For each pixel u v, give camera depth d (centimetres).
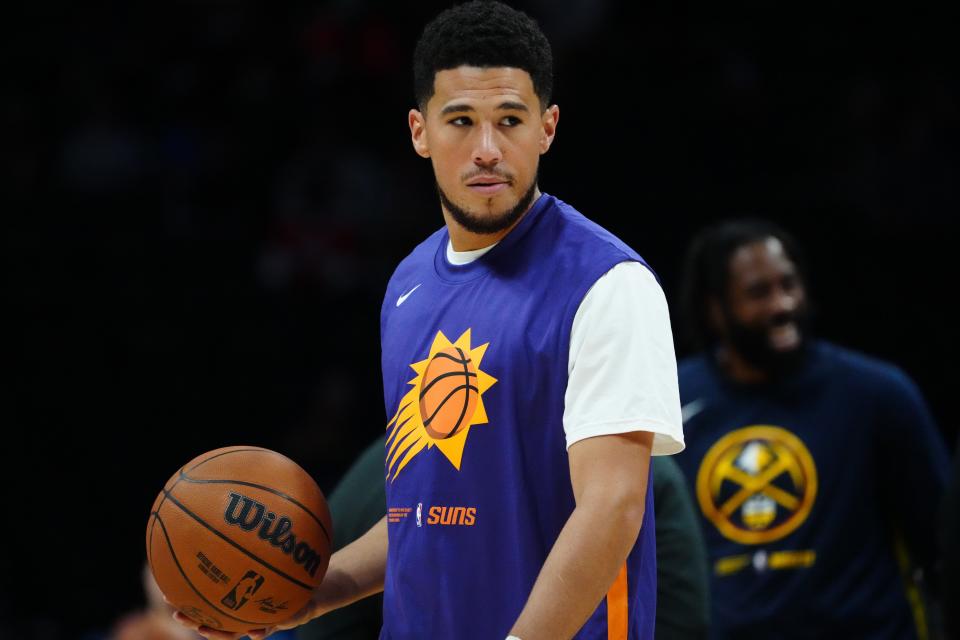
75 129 3469
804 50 3778
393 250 3216
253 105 3553
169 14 3791
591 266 797
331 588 934
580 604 728
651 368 771
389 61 3656
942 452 1412
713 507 1442
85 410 2894
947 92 3550
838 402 1420
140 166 3438
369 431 2934
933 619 1391
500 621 804
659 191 3422
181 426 2911
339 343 3025
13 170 3356
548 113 848
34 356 2930
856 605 1375
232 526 859
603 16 3844
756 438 1441
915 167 3416
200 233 3322
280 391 2961
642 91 3656
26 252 3088
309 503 887
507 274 838
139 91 3584
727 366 1488
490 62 797
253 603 866
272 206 3400
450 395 823
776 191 3431
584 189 3462
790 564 1395
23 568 2669
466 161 802
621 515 740
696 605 1070
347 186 3362
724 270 1463
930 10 3791
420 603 829
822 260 3184
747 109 3634
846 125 3569
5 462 2795
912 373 3023
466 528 811
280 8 3791
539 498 804
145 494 2828
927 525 1388
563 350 791
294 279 3180
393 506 858
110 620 2614
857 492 1398
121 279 3100
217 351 2986
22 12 3731
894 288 3122
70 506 2777
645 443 764
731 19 3894
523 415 801
